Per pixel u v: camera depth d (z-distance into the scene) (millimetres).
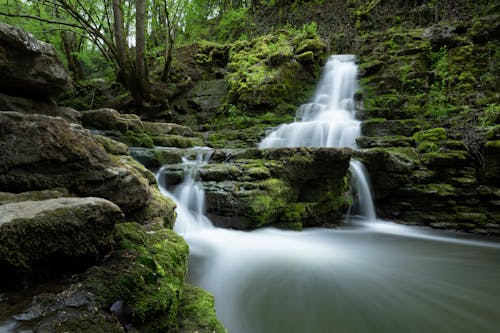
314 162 7012
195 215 6602
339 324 3256
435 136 8852
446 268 4992
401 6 18859
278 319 3314
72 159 2643
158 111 15562
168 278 2008
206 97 16172
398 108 11836
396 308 3617
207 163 7934
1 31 3764
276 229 6715
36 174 2430
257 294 3830
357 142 9969
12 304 1411
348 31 19531
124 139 9031
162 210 3686
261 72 14922
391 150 8641
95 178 2771
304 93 15344
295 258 5098
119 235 2215
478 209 7605
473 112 10109
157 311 1700
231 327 3158
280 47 16453
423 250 5945
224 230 6258
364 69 14508
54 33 16094
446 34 13875
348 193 8336
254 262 4840
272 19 23906
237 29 23266
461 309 3637
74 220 1715
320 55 16188
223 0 23344
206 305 2283
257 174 6539
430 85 12594
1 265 1464
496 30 12773
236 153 7746
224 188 6410
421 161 8242
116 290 1623
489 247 6211
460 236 7109
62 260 1672
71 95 16484
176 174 6992
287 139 11852
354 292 3980
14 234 1497
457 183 7848
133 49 17859
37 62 4309
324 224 7613
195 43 18891
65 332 1283
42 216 1607
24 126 2408
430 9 17266
